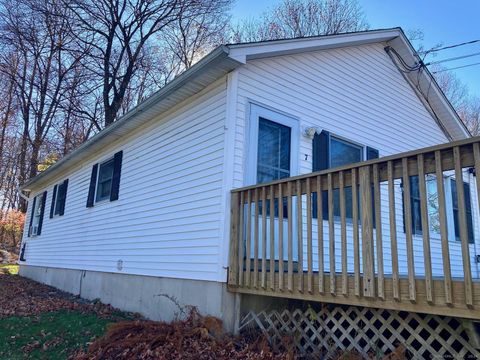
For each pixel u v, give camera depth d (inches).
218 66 205.9
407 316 143.3
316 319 166.6
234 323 182.4
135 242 277.0
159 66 817.5
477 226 334.6
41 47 808.3
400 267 273.6
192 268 212.7
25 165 855.7
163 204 251.1
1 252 794.2
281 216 168.6
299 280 156.2
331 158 251.8
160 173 260.8
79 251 370.6
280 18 869.2
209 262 200.5
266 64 226.2
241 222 188.4
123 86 753.0
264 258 171.8
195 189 222.2
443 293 115.0
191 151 232.1
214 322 183.3
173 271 228.8
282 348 166.4
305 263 223.1
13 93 871.7
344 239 144.1
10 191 995.9
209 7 807.7
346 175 148.4
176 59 834.8
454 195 325.1
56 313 269.1
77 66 789.2
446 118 345.1
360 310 158.2
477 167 110.4
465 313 109.5
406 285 124.2
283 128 227.9
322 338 161.6
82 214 378.6
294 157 228.4
